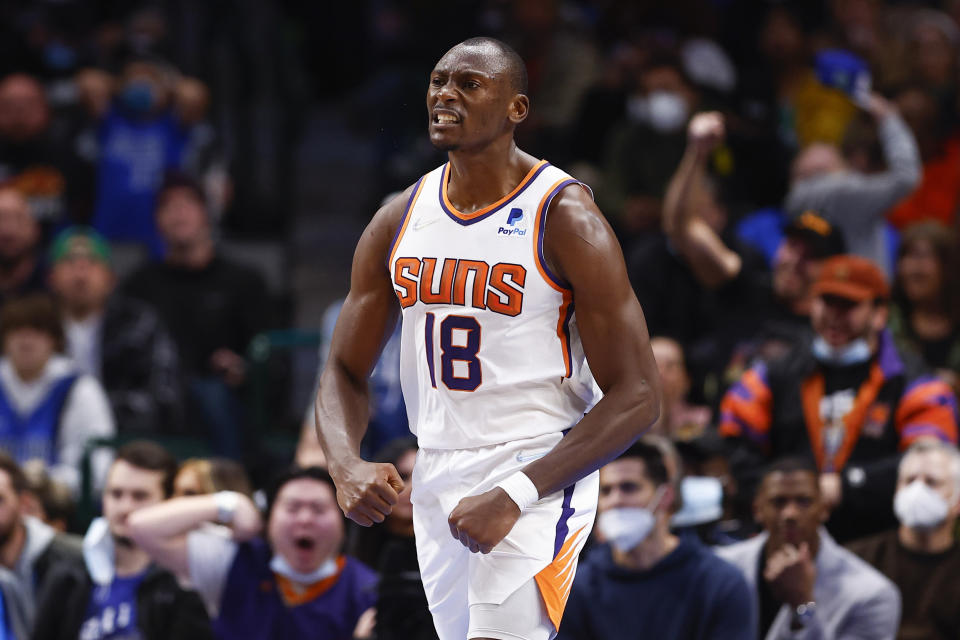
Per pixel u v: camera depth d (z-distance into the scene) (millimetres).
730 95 28109
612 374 8461
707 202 19984
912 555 14492
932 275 19922
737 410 16297
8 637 14633
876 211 21188
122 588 14547
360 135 34062
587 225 8391
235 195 33031
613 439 8320
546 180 8500
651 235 22609
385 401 18125
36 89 28000
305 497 13789
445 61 8367
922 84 28203
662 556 13664
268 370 22234
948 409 15805
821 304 15984
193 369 22562
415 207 8727
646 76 26766
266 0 36750
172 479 14938
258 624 13875
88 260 21172
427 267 8539
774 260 21281
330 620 13914
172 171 23594
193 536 14031
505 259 8398
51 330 19469
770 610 14078
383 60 36281
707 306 19781
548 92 29109
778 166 25844
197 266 22938
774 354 16984
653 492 13484
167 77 29188
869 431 15820
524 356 8438
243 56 34875
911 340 19922
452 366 8492
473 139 8297
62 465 19203
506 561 8375
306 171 37719
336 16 42469
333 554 14000
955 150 26219
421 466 8758
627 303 8453
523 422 8477
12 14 32312
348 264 33156
